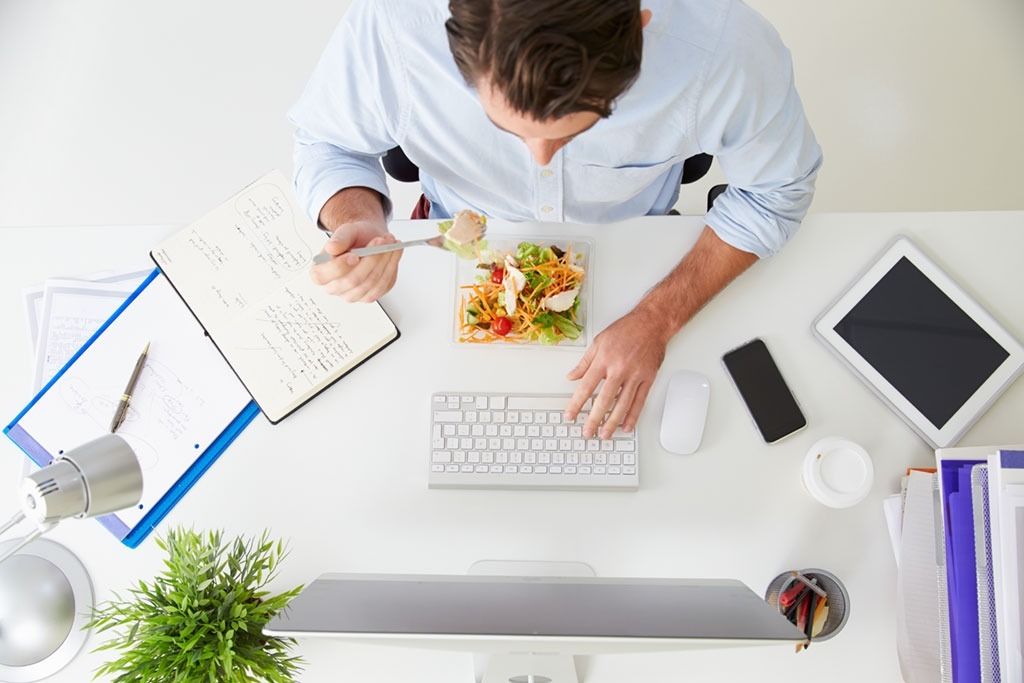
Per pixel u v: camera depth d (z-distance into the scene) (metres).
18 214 2.07
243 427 1.24
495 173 1.15
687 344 1.26
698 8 0.90
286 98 2.11
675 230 1.29
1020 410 1.24
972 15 2.11
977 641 1.02
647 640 0.81
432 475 1.21
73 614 1.20
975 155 2.06
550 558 1.21
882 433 1.24
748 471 1.22
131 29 2.13
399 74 0.99
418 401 1.25
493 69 0.69
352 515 1.22
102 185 2.08
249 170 2.08
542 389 1.25
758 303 1.27
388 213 1.26
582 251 1.29
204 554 1.06
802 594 1.17
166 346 1.26
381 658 1.18
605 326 1.28
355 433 1.24
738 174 1.15
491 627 0.82
